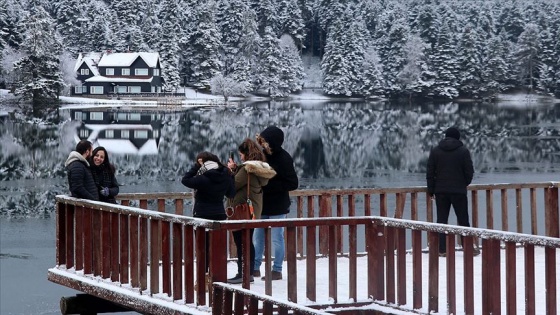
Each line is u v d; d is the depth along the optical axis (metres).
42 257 19.55
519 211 11.22
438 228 7.15
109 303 9.37
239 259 8.77
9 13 121.06
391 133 65.44
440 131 67.25
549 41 137.12
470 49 132.00
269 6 154.50
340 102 127.75
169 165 42.88
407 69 134.50
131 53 127.50
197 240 7.17
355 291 7.73
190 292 7.33
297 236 10.41
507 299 6.67
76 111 96.44
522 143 54.16
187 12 139.25
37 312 14.68
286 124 75.75
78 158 8.77
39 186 33.72
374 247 7.77
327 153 48.88
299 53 155.75
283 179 8.94
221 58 141.62
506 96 134.62
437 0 162.62
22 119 80.06
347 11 159.38
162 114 91.88
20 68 106.56
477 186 11.04
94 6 143.62
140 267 7.91
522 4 162.12
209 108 107.38
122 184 34.91
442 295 8.09
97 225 8.54
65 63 124.31
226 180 8.41
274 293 8.20
